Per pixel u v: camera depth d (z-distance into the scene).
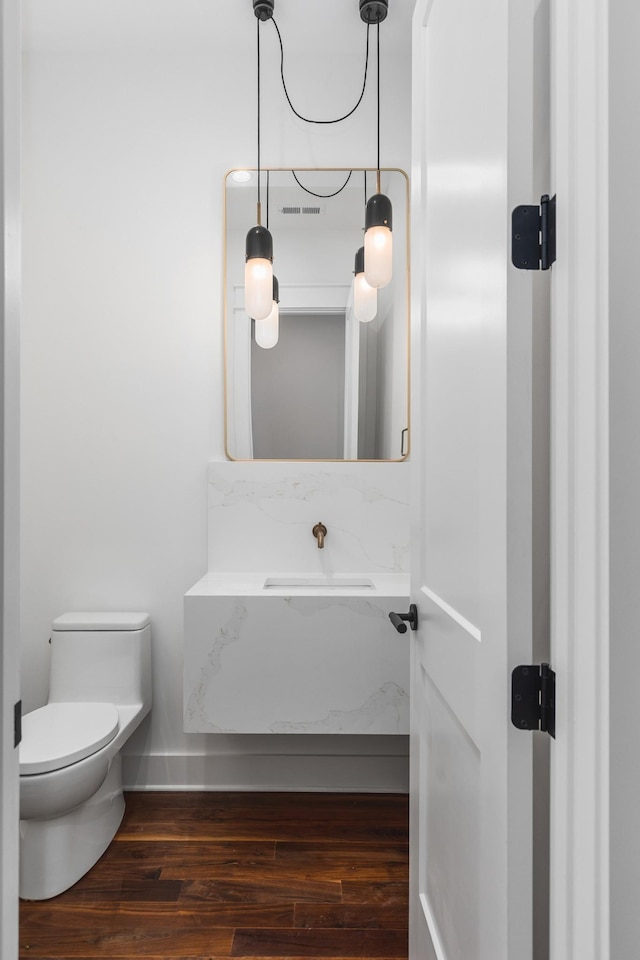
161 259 2.23
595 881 0.59
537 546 0.71
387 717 1.84
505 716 0.70
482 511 0.80
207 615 1.84
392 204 2.24
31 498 2.25
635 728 0.56
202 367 2.24
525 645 0.69
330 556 2.24
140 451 2.25
